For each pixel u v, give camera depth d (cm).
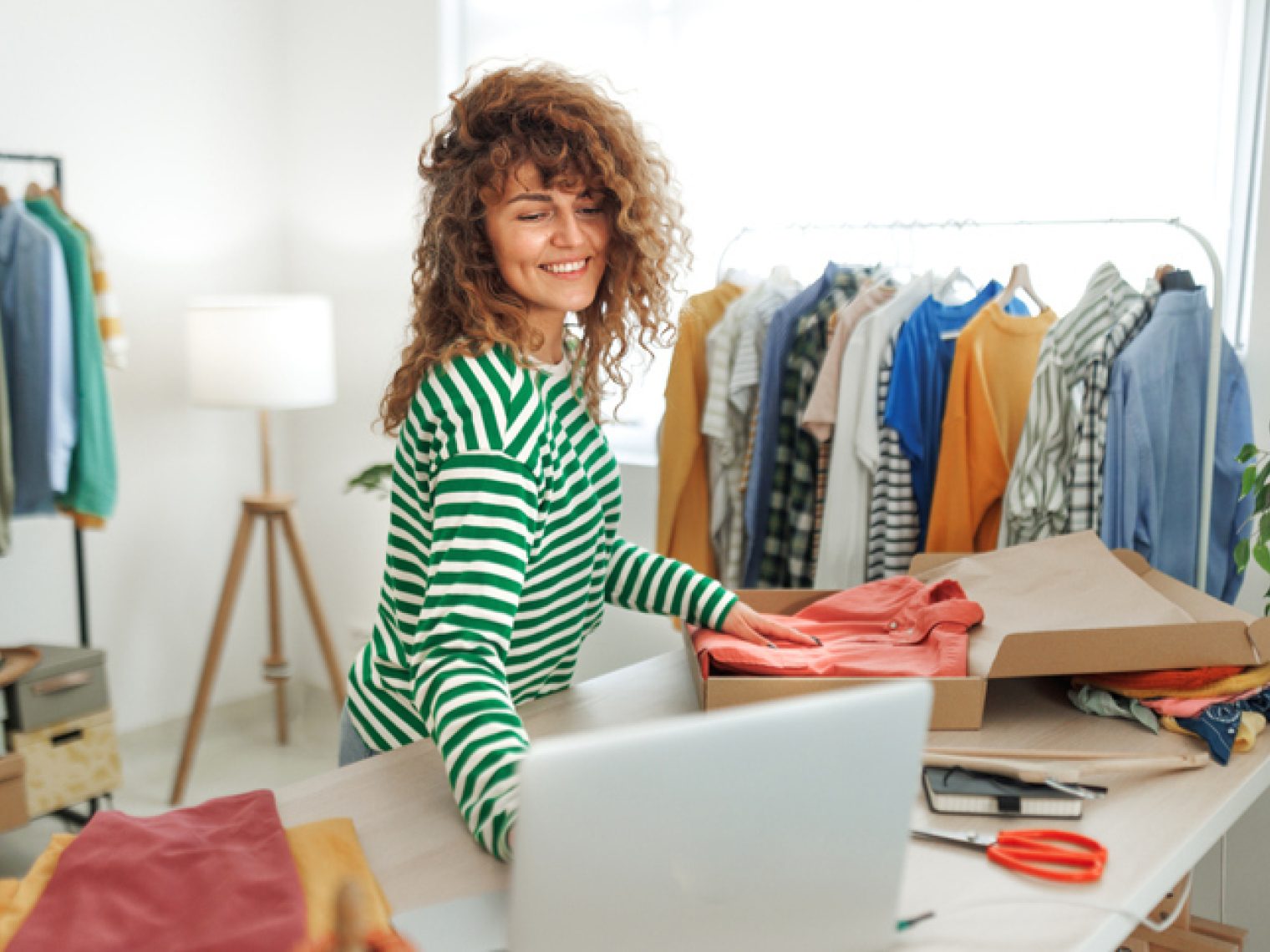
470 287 119
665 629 300
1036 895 97
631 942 78
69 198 316
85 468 279
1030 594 153
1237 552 176
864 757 80
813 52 280
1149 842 106
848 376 227
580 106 122
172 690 354
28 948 86
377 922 90
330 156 354
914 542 227
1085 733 132
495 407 113
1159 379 199
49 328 268
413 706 133
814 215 286
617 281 131
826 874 82
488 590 108
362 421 357
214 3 344
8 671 264
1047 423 205
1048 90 249
